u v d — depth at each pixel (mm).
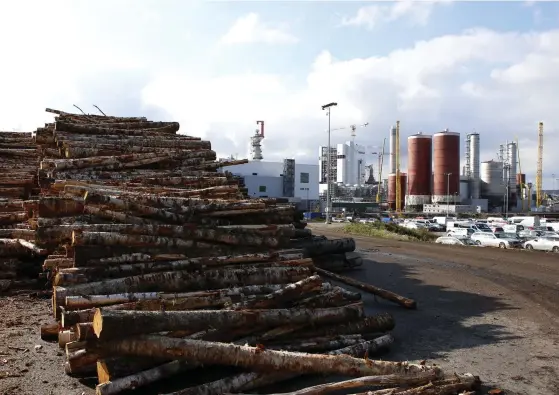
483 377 5594
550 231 38719
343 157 132750
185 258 6695
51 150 11641
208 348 4457
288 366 4613
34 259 10109
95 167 10523
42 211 7113
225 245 7219
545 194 124500
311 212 66938
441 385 4898
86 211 7031
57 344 6332
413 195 90875
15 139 15289
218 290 6082
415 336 7312
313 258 12297
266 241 7551
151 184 10266
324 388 4453
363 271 13789
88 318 5070
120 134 12805
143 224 7051
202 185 10852
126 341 4246
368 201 106688
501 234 30062
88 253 6211
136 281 5949
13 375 5234
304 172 73938
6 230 10242
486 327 7891
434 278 12750
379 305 9492
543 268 14836
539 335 7441
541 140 106500
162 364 4699
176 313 4602
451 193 88812
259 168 71125
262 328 5336
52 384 5051
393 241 25234
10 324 7172
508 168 99312
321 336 5859
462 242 29625
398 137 99625
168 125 14570
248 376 4719
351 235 30875
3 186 12188
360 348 5895
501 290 11141
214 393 4465
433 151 92438
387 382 4773
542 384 5410
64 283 5809
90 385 5059
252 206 8117
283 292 5910
